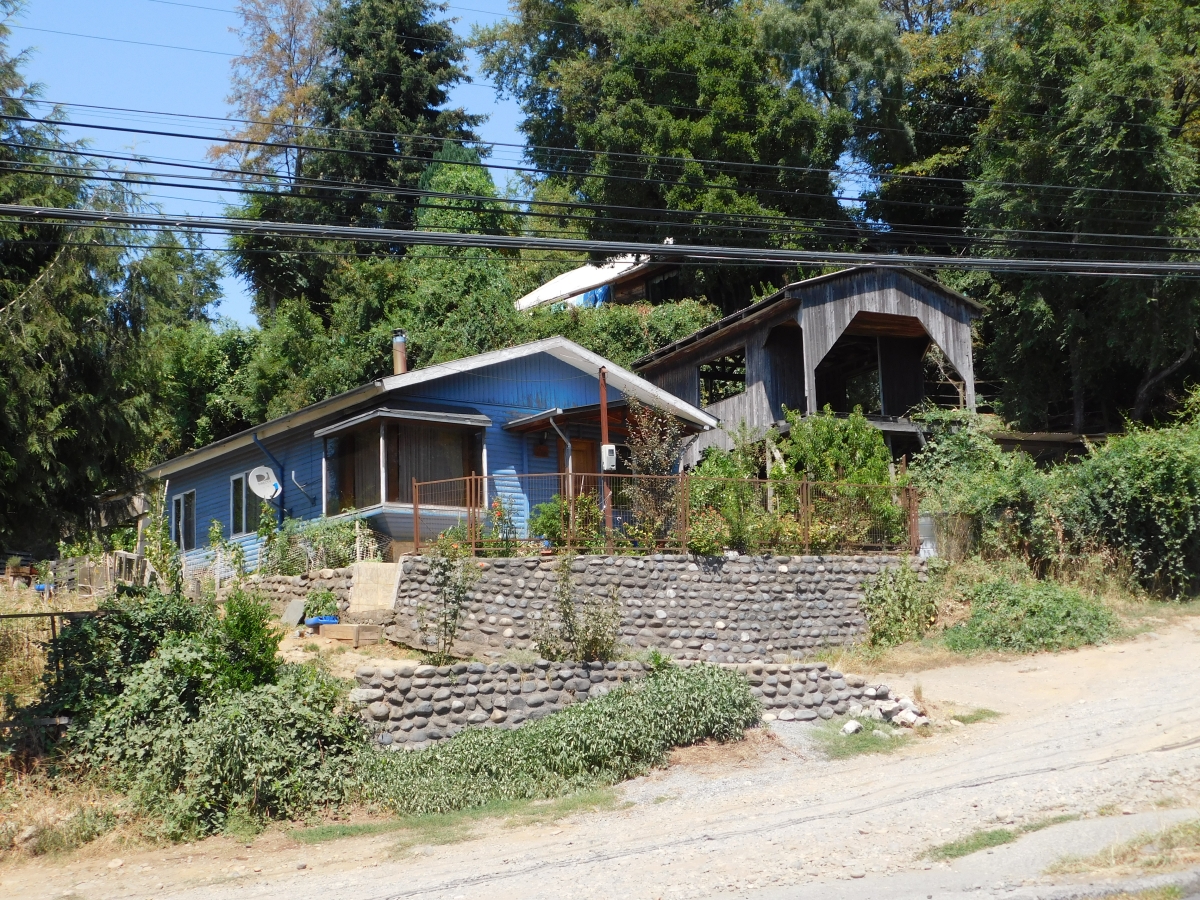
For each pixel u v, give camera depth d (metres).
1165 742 12.76
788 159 38.53
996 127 34.69
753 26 40.53
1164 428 23.64
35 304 13.23
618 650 16.52
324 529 21.55
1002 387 35.97
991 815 10.38
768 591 19.30
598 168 38.09
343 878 10.39
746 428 26.30
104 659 13.63
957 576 20.94
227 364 40.53
